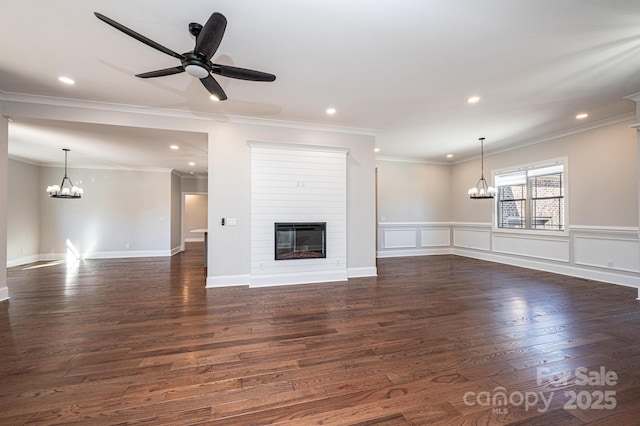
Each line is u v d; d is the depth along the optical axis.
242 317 3.11
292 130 4.65
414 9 2.03
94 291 4.18
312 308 3.41
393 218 7.47
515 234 6.18
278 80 3.14
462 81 3.18
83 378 1.96
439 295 3.94
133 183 7.78
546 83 3.23
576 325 2.87
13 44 2.45
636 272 4.26
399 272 5.48
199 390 1.83
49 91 3.40
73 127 4.00
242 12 2.06
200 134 4.37
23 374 2.00
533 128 4.93
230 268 4.39
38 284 4.64
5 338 2.59
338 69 2.91
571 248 5.11
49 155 6.14
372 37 2.37
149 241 7.89
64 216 7.30
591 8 2.02
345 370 2.07
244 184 4.42
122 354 2.30
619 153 4.43
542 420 1.57
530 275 5.19
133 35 1.84
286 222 4.54
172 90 3.38
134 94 3.48
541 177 5.65
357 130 4.95
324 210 4.74
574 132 4.98
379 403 1.71
